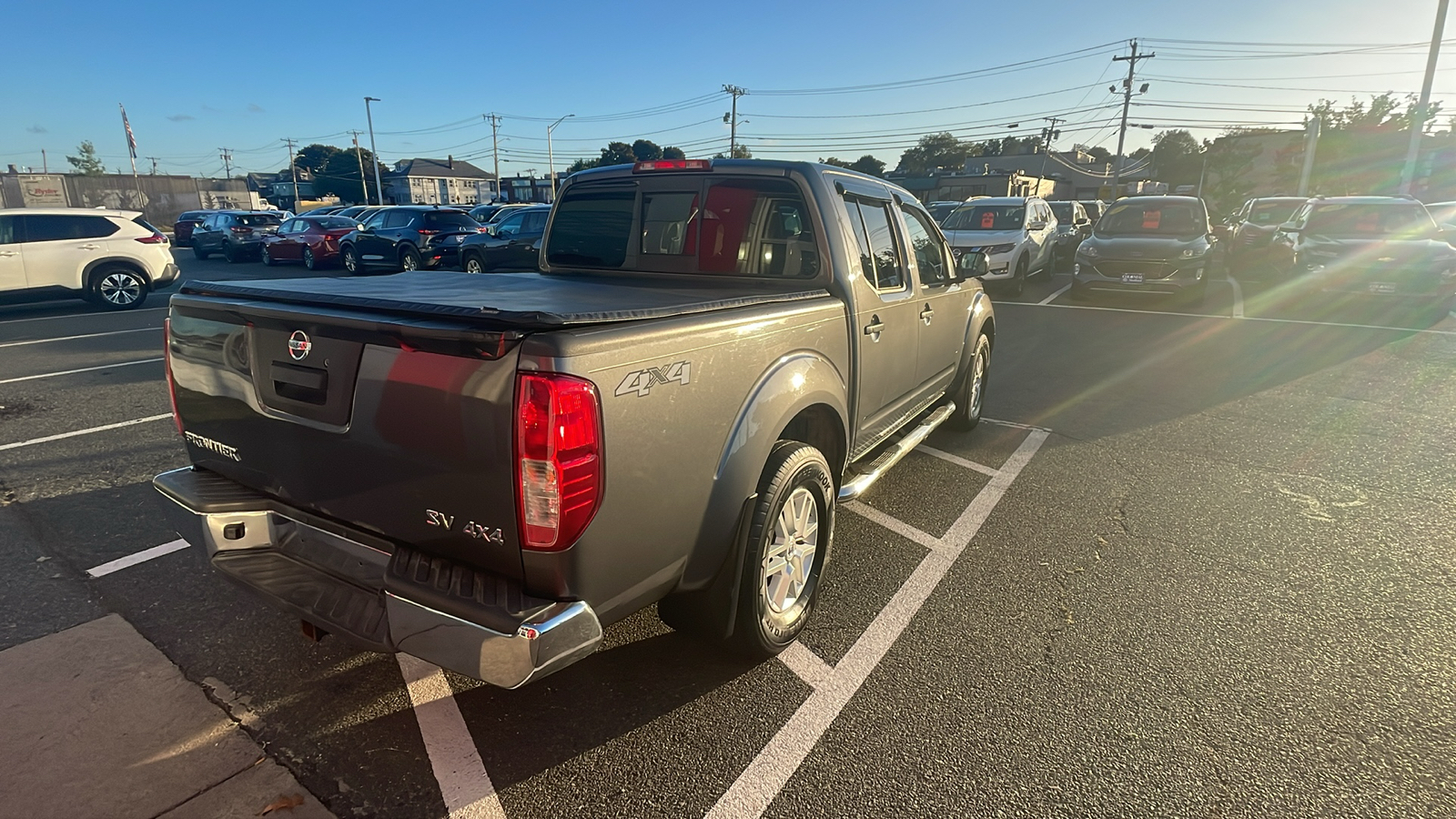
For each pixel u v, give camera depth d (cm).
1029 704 270
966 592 350
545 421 188
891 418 413
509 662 193
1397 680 284
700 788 232
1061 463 523
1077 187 7744
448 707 268
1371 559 382
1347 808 223
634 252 386
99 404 653
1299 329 1041
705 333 232
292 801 224
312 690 276
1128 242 1232
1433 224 1215
